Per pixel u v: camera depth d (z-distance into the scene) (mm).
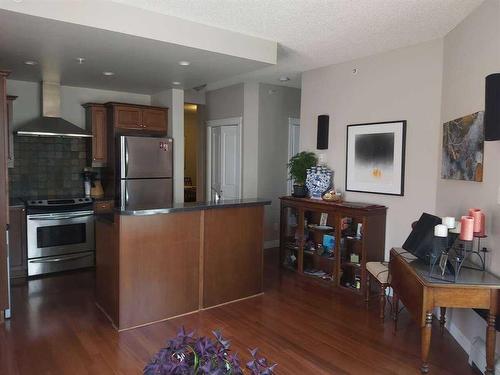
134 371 2684
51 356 2873
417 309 2662
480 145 2812
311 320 3604
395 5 3014
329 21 3367
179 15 3277
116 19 3053
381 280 3594
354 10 3119
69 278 4785
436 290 2514
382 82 4363
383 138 4359
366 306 3973
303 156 5164
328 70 4992
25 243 4754
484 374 2580
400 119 4199
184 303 3703
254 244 4211
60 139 5531
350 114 4746
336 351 3014
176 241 3617
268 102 6293
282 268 5320
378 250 4312
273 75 5562
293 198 5094
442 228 2691
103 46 3451
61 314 3650
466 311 3064
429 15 3193
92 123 5430
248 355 2930
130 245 3350
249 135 6141
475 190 2932
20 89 5164
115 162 5383
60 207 4953
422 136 3994
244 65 4105
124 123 5426
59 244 4980
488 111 2445
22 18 2793
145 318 3463
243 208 4090
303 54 4434
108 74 4629
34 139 5340
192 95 6750
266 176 6367
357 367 2779
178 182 5832
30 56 3809
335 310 3857
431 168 3920
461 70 3275
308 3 3000
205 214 3805
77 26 2949
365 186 4578
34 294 4188
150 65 4148
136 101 6125
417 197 4066
